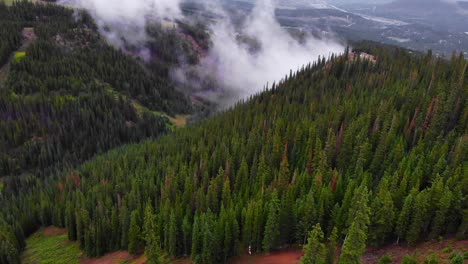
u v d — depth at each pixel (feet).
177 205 215.92
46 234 272.51
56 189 315.17
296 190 209.15
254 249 195.42
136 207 246.06
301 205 188.65
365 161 228.22
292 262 176.76
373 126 263.90
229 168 262.67
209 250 183.01
